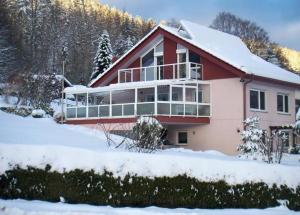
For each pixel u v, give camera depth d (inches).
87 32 3563.0
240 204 528.1
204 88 1177.4
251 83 1138.0
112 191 490.6
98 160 498.9
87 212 431.8
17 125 907.4
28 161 490.9
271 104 1212.5
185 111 1133.1
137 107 1151.0
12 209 427.5
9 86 1673.2
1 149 492.1
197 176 517.0
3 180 484.7
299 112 910.4
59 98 1914.4
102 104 1263.5
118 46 3395.7
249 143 774.5
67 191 485.4
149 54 1315.2
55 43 3186.5
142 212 447.8
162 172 506.6
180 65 1199.6
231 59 1218.0
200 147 1165.7
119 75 1327.5
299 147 1090.1
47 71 2196.1
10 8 3011.8
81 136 893.2
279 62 2903.5
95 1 4525.1
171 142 1216.8
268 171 548.7
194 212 477.4
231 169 533.6
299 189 557.0
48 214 419.5
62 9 3848.4
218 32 1406.3
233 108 1121.4
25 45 2795.3
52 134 853.8
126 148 667.4
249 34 2797.7
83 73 3019.2
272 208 539.2
